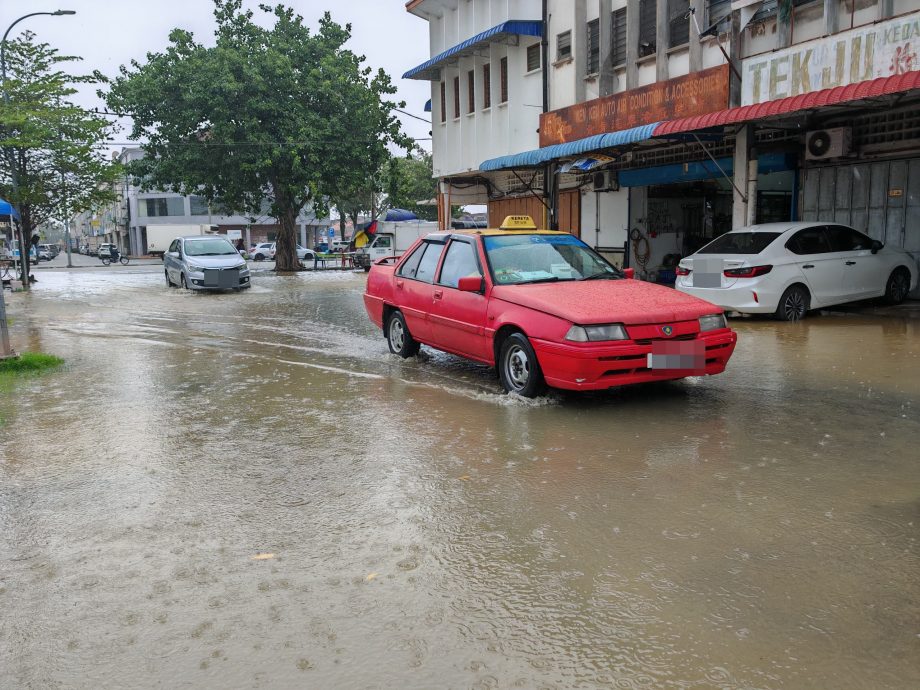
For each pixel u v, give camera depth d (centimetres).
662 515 396
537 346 633
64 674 267
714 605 304
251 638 287
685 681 255
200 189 3697
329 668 267
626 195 1897
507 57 2145
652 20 1647
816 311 1216
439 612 304
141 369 882
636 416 603
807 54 1226
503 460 496
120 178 3102
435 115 2581
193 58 3161
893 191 1337
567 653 273
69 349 1054
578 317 609
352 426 593
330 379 793
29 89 2648
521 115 2100
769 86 1295
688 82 1484
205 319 1449
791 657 267
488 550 359
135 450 538
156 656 277
